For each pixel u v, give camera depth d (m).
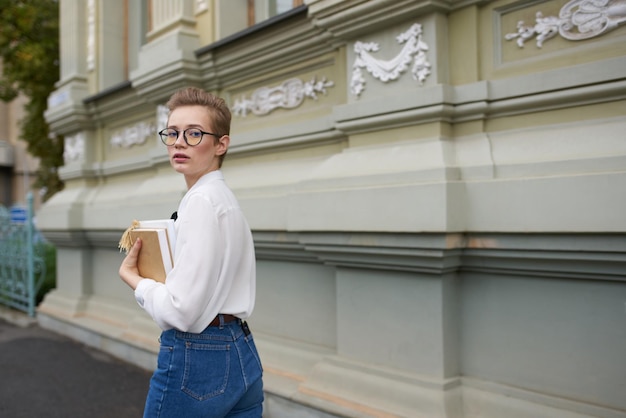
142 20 6.00
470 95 2.67
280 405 3.22
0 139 26.53
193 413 1.64
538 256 2.38
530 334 2.50
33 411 3.76
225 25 4.36
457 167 2.63
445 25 2.78
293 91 3.75
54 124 6.57
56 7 9.78
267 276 3.79
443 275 2.64
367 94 3.04
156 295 1.62
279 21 3.55
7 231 7.27
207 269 1.60
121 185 5.67
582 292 2.34
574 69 2.36
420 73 2.77
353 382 2.92
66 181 6.53
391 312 2.84
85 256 5.98
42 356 5.04
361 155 3.04
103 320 5.52
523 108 2.56
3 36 9.30
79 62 6.21
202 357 1.65
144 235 1.74
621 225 2.08
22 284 6.89
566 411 2.35
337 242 2.96
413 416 2.61
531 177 2.37
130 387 4.17
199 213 1.64
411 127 2.86
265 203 3.55
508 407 2.50
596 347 2.30
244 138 4.01
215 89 4.38
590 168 2.24
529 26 2.56
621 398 2.24
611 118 2.32
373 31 2.98
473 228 2.53
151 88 4.67
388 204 2.69
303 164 3.62
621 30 2.29
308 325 3.49
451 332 2.69
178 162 1.75
